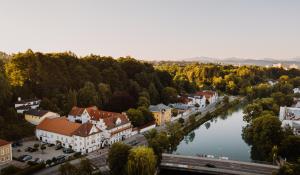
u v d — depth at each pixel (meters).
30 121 132.38
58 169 82.81
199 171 95.12
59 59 175.88
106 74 193.38
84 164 81.06
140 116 145.25
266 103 183.12
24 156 98.25
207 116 180.00
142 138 130.88
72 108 141.75
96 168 90.69
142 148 84.81
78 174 77.00
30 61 157.62
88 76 179.25
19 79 154.88
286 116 154.50
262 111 159.25
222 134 152.38
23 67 156.00
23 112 136.00
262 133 120.44
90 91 159.38
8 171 83.88
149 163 81.94
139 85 198.75
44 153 105.06
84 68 185.25
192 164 98.50
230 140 141.50
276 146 109.06
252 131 134.25
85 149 108.31
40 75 159.12
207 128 165.00
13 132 115.81
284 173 82.25
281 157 108.00
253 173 91.81
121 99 161.38
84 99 157.38
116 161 84.62
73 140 108.69
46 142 117.19
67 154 104.62
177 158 104.38
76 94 156.12
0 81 130.75
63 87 159.00
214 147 129.75
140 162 80.62
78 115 134.50
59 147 110.69
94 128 112.94
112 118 126.88
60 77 164.38
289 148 106.88
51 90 154.50
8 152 95.44
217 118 192.12
